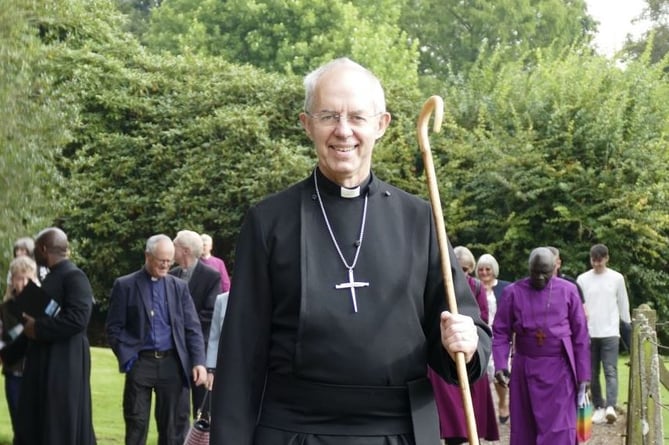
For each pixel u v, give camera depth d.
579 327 10.77
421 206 4.18
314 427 3.95
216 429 3.97
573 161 23.62
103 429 12.06
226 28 39.47
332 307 3.96
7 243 11.25
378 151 24.83
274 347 4.03
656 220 23.02
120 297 10.28
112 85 26.00
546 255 10.81
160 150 25.44
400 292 4.01
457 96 26.17
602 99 24.09
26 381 9.27
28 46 11.88
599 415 14.28
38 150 12.02
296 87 25.98
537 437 10.70
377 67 37.22
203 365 10.41
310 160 24.84
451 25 48.09
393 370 3.96
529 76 26.44
